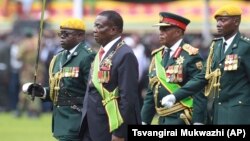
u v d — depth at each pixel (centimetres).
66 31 2484
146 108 2552
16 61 5434
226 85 2314
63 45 2495
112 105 2170
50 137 3906
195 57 2462
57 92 2484
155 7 6412
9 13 6706
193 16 6269
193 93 2372
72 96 2473
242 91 2302
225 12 2314
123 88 2152
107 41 2212
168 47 2505
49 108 5569
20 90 5006
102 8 6362
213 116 2348
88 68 2461
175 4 6359
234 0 6031
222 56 2328
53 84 2495
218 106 2331
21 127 4425
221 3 6025
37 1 6494
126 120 2138
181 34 2498
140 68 4791
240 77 2305
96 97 2216
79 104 2472
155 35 5500
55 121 2497
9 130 4253
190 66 2459
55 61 2528
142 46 4947
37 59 2497
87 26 6141
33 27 5775
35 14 6450
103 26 2203
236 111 2292
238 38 2322
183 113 2458
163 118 2491
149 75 2538
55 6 6500
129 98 2141
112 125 2150
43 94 2498
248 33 5912
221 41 2355
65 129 2464
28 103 5009
